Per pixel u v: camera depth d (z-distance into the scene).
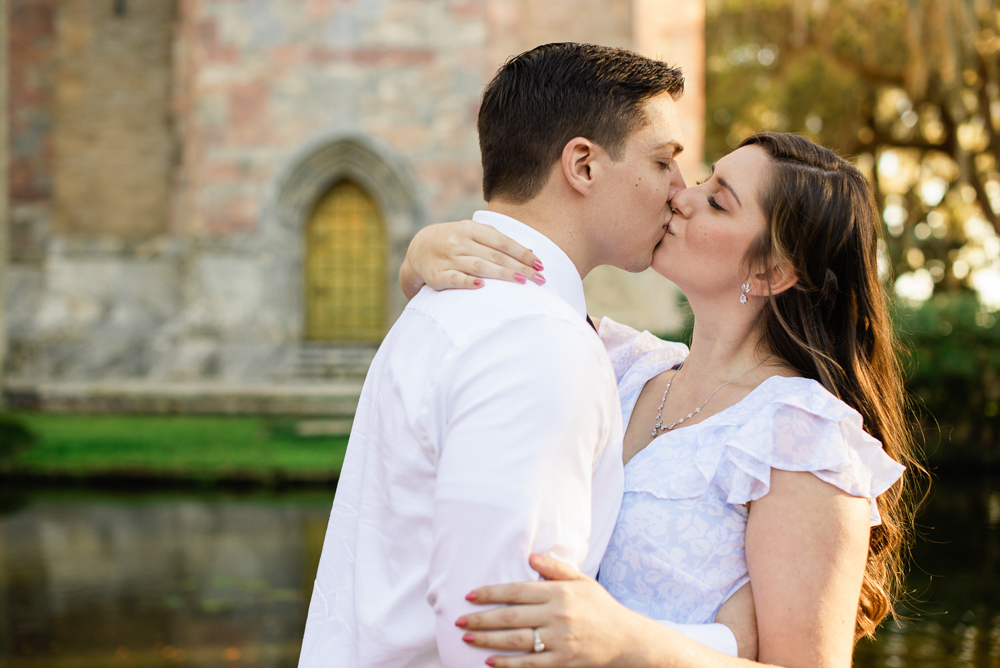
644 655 1.21
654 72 1.52
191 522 7.98
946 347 11.09
